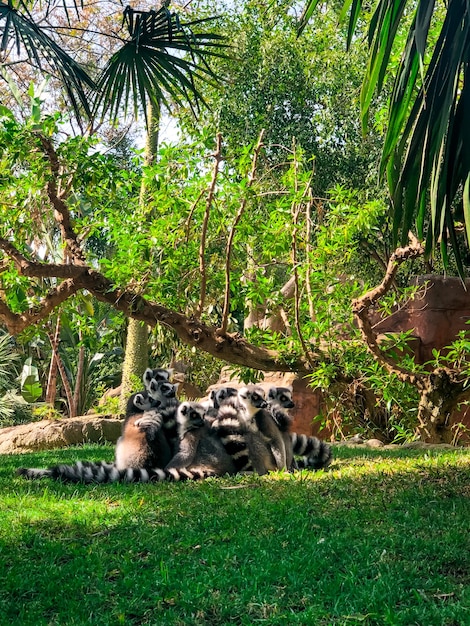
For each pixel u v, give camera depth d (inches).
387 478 120.5
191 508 99.7
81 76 161.9
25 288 170.9
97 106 166.7
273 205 166.6
